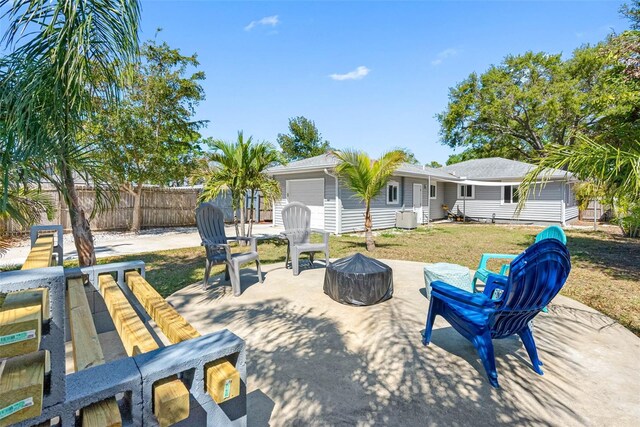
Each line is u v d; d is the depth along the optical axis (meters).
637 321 3.68
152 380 1.30
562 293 4.71
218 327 3.44
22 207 4.21
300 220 6.30
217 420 1.48
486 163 19.56
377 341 3.12
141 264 3.42
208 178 9.19
